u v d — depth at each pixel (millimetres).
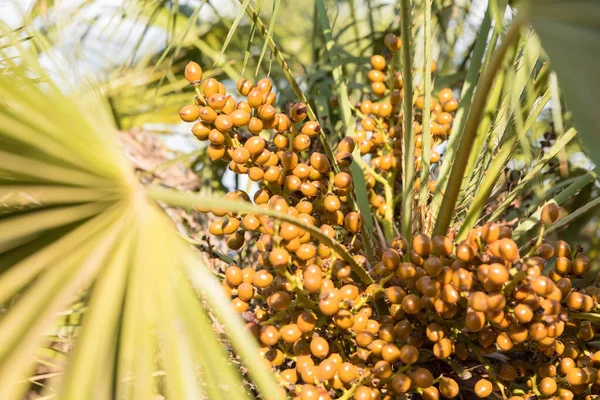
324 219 825
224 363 641
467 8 1157
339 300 737
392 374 768
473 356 838
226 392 652
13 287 640
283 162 789
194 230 1103
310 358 750
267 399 619
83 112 696
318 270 724
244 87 804
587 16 573
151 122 1222
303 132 801
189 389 627
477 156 893
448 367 839
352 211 877
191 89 1268
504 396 774
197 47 1238
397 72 971
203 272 667
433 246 751
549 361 801
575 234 1095
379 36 1271
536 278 705
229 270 773
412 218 902
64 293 638
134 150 1207
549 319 717
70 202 654
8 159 634
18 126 635
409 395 812
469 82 950
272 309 792
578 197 1089
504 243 709
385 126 979
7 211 693
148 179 1201
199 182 1238
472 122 722
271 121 793
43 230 659
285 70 833
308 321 746
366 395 733
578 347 782
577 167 1085
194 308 655
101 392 615
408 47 847
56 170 646
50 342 908
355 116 1078
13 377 600
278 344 782
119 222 671
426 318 784
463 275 726
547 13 601
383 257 758
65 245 655
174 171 1229
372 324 770
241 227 826
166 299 653
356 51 1274
